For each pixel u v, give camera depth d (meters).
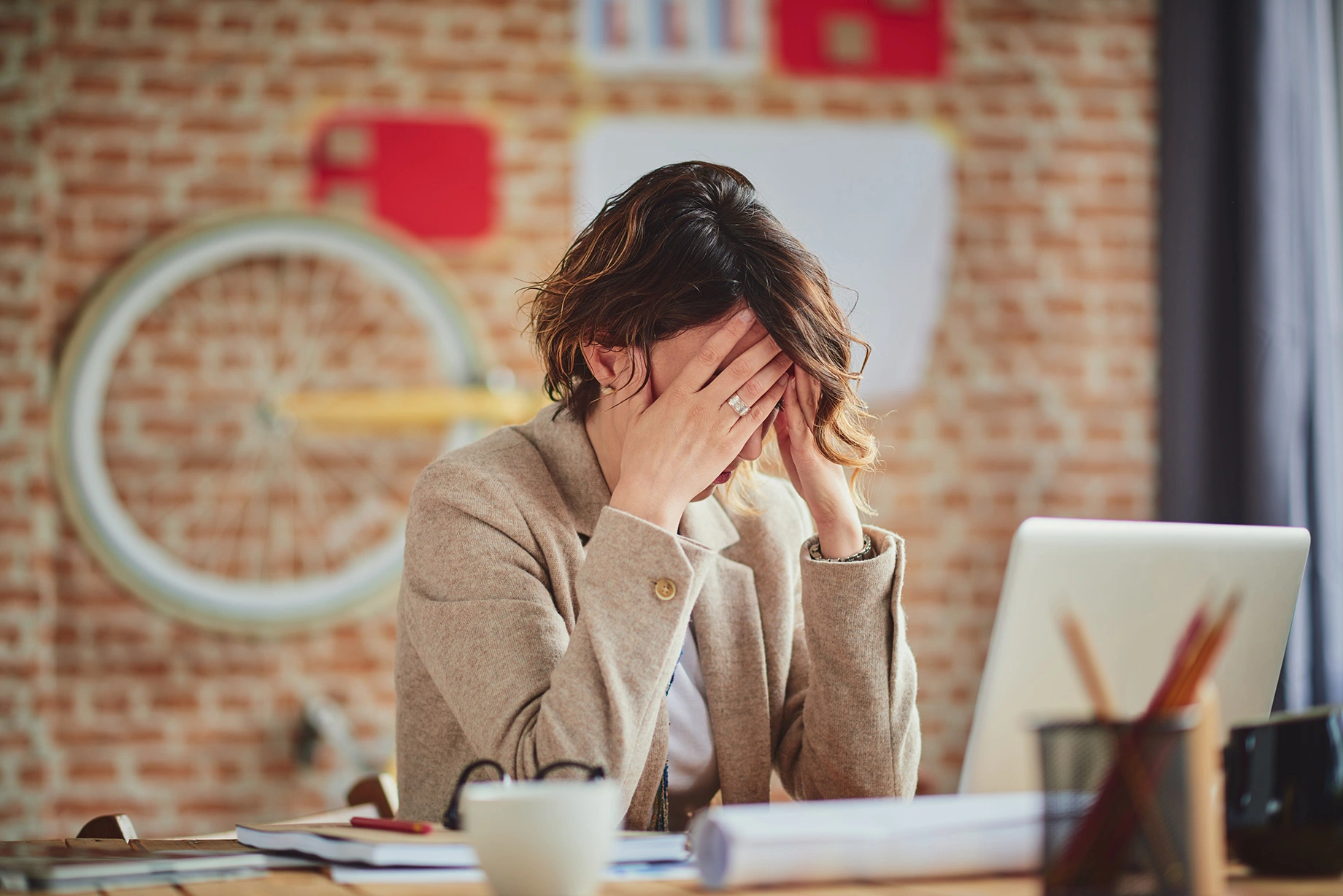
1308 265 2.54
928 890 0.73
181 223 2.93
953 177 3.11
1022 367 3.11
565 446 1.25
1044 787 0.64
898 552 1.18
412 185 2.98
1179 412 2.86
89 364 2.86
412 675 1.22
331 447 2.99
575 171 3.02
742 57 3.07
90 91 2.91
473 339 2.96
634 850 0.81
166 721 2.88
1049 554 0.88
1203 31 2.82
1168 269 2.93
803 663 1.35
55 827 2.81
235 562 2.95
